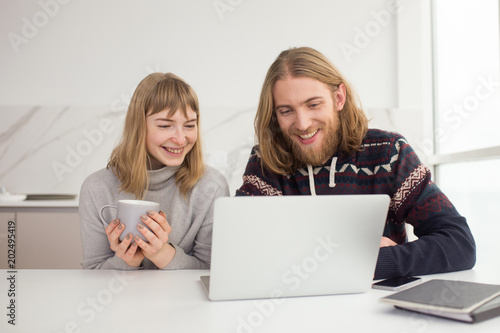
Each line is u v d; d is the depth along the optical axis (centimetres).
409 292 69
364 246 77
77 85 267
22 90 264
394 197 123
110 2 269
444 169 265
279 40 276
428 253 92
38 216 224
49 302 74
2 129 252
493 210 215
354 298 77
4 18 263
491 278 89
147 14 271
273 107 130
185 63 272
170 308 71
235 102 274
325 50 278
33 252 224
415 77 274
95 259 123
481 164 225
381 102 279
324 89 123
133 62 270
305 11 277
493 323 61
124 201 96
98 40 268
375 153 131
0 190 240
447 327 60
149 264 124
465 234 101
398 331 59
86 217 128
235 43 274
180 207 133
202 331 60
